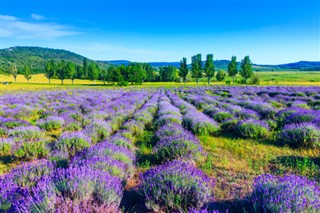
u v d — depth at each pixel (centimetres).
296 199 337
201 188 421
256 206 368
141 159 746
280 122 1198
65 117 1413
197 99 2570
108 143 694
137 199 471
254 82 8319
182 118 1280
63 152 734
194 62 9425
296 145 812
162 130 957
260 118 1373
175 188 411
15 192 402
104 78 10369
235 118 1205
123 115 1548
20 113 1719
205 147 853
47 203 333
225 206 428
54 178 412
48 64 10669
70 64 10394
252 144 875
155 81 12600
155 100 2708
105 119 1470
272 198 349
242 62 9212
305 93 3083
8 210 347
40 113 1962
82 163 537
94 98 2998
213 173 606
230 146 855
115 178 446
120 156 611
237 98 2653
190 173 456
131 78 9694
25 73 11375
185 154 669
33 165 539
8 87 7556
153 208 403
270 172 602
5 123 1283
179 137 757
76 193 366
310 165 636
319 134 781
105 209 371
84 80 13738
